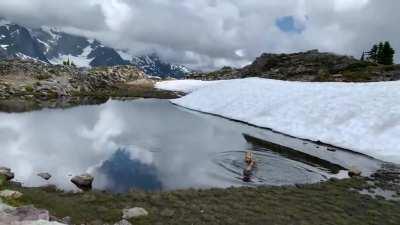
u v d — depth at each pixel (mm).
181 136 42656
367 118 43438
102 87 123562
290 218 19062
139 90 130375
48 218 13398
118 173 26891
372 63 117688
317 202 22000
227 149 36656
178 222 17359
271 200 21766
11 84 89812
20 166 27156
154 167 28953
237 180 26438
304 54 141750
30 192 19375
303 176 28547
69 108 65938
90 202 19672
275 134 47156
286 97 61344
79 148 33969
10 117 50062
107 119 53219
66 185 23562
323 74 113500
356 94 51906
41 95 86812
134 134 42312
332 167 31750
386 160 34281
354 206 21625
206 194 22125
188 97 88250
